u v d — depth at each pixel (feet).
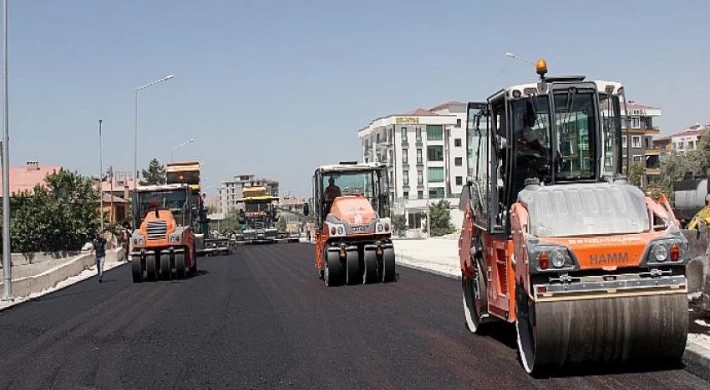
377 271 71.36
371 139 321.11
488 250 36.50
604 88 33.96
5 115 77.20
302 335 42.98
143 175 440.45
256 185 218.59
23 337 48.70
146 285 85.66
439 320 45.44
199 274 98.63
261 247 184.34
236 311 55.93
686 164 166.30
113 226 191.62
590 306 28.14
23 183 257.75
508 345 36.52
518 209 30.45
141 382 33.09
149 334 46.75
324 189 77.15
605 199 30.17
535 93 33.71
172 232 89.66
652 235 28.73
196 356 38.34
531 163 34.12
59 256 176.65
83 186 192.95
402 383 30.12
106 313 59.88
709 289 36.11
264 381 31.94
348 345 38.91
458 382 29.71
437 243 160.56
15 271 125.59
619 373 29.48
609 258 28.25
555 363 29.14
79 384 33.37
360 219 70.69
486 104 37.14
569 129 33.83
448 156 297.12
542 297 28.19
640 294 28.17
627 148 34.04
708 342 32.37
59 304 70.13
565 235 29.25
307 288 70.79
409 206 289.33
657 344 28.71
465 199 41.57
